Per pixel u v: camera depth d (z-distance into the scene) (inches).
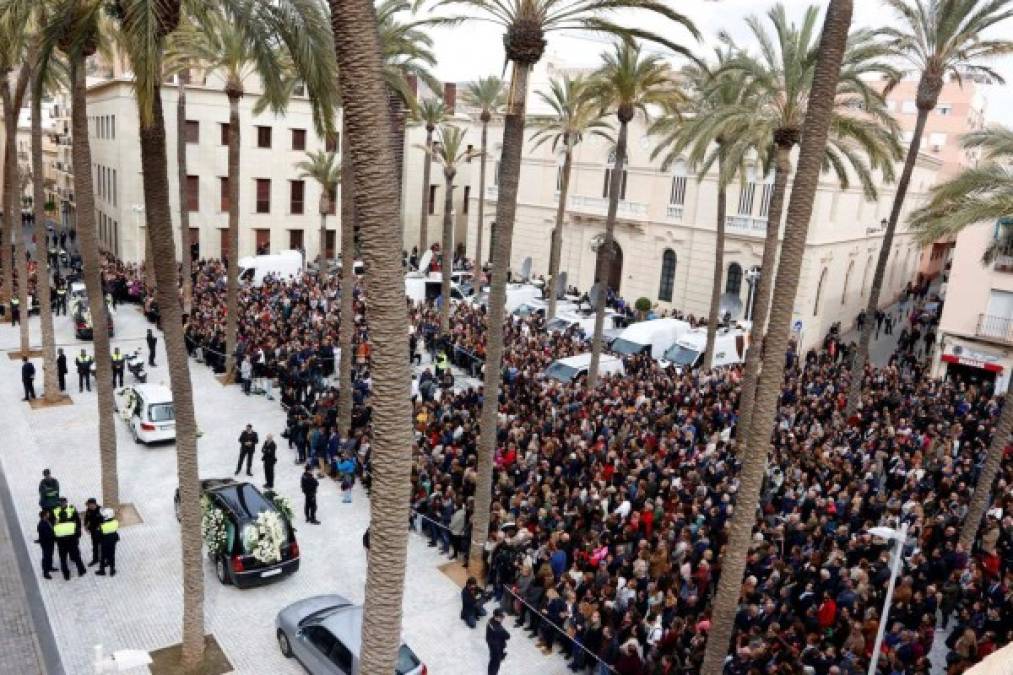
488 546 601.6
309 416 836.6
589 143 1866.4
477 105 1797.5
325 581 602.5
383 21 858.1
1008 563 609.3
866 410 1005.8
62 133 3016.7
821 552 564.1
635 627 476.1
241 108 1879.9
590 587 527.2
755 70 841.5
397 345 300.0
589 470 705.0
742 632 482.3
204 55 1046.4
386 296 295.7
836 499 669.3
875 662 412.5
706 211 1658.5
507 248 578.6
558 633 528.7
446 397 928.9
